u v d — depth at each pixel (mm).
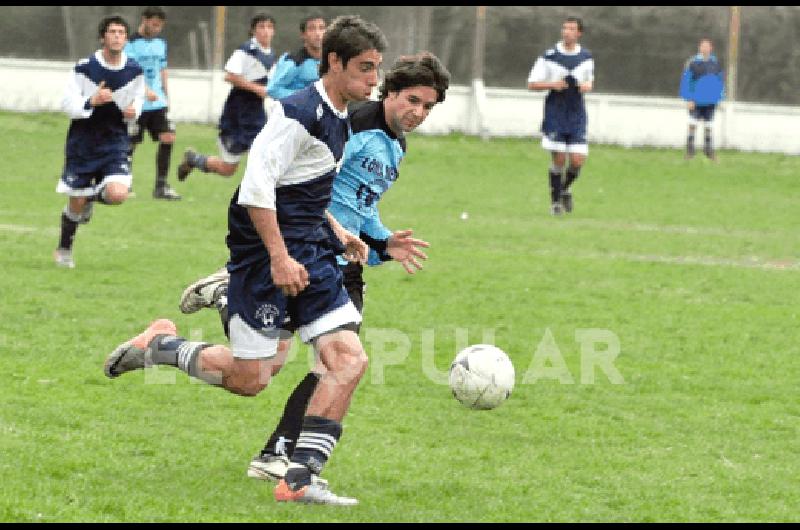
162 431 23625
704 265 50094
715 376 30984
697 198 76438
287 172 19672
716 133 105188
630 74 103938
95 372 28016
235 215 19828
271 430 24250
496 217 62844
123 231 50750
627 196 75938
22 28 96938
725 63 105000
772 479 22344
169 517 18438
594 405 27656
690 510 20312
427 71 22000
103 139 41000
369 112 22234
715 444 24734
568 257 50531
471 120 102688
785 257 53375
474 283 43250
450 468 22281
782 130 105312
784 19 104625
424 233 55500
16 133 85938
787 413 27594
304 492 19516
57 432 22969
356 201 22391
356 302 22812
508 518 19484
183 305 22922
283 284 19141
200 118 99938
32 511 18250
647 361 32375
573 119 64938
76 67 40594
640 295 42406
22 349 29812
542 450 23797
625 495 21031
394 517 19203
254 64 58250
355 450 23156
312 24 47562
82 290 37938
